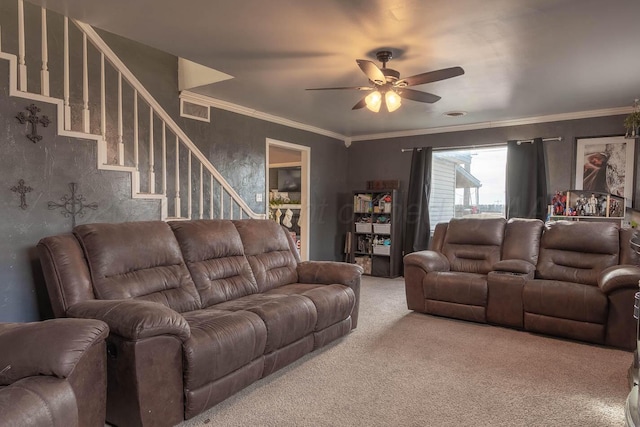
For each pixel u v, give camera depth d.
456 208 6.38
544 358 3.10
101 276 2.52
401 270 6.68
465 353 3.20
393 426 2.15
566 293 3.46
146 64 4.18
